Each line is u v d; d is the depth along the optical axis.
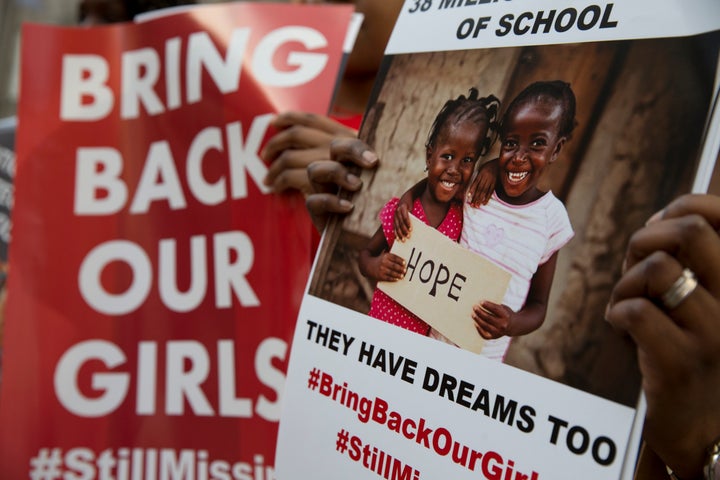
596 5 0.67
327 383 0.76
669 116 0.59
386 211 0.78
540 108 0.68
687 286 0.53
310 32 1.21
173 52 1.28
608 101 0.63
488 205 0.69
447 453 0.65
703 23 0.59
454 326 0.67
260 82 1.21
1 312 1.76
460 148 0.73
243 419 1.17
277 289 1.16
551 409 0.59
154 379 1.23
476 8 0.79
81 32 1.34
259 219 1.18
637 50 0.62
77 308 1.27
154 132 1.29
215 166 1.23
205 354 1.20
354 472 0.71
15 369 1.27
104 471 1.23
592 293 0.59
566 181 0.63
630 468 0.54
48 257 1.29
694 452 0.58
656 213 0.57
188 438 1.20
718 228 0.54
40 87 1.33
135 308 1.26
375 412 0.71
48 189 1.31
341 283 0.79
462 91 0.76
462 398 0.65
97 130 1.31
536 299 0.62
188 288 1.23
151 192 1.27
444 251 0.71
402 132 0.81
